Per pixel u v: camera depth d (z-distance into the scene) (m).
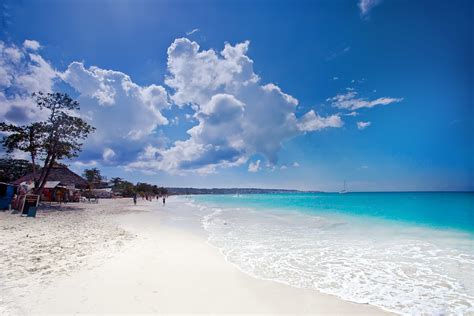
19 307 3.75
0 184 17.80
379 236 11.62
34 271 5.24
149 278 5.29
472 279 6.12
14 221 12.60
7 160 44.38
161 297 4.46
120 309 3.91
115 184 81.00
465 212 24.17
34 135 21.84
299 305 4.62
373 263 7.38
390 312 4.50
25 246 7.27
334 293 5.24
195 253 7.87
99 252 7.03
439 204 35.28
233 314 4.12
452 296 5.18
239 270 6.51
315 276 6.25
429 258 7.93
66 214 17.78
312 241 10.39
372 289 5.50
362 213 23.95
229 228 13.99
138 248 7.87
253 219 18.83
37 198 15.34
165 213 23.00
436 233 12.52
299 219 18.66
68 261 6.05
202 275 5.82
